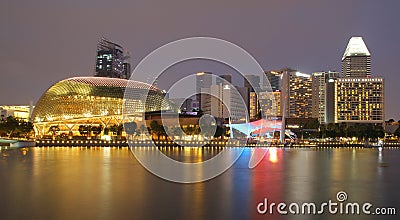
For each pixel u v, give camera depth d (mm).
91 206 36094
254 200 39625
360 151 152500
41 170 65688
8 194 42219
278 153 131125
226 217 32281
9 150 126188
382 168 76188
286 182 53781
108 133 193750
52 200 38750
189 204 37375
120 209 34875
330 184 52250
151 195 42062
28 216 32188
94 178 55875
